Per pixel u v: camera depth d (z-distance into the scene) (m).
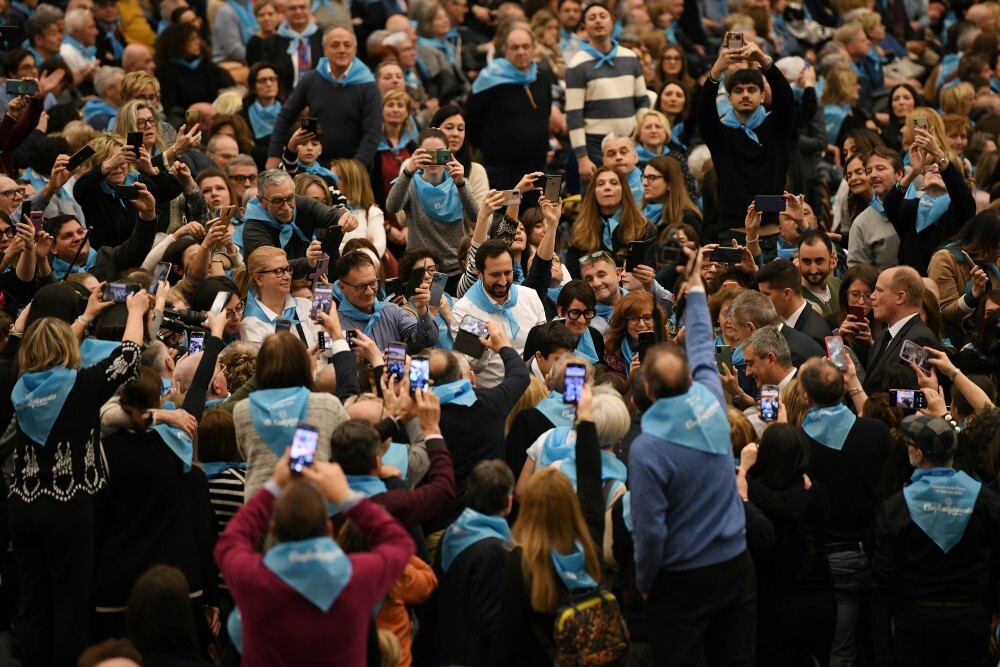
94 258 17.16
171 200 17.77
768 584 11.25
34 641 11.81
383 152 21.50
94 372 11.56
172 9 25.28
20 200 16.48
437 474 10.92
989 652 12.17
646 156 21.59
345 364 12.53
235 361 13.67
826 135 23.86
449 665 10.84
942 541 11.55
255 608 9.05
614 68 22.38
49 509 11.52
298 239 17.48
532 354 14.53
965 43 29.14
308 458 9.57
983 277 16.42
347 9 26.17
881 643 11.87
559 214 16.77
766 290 15.31
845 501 12.20
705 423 10.42
